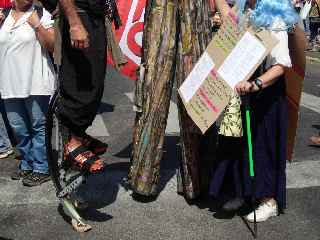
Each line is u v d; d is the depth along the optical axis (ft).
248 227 13.25
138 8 15.07
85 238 12.63
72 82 12.10
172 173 16.57
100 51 12.09
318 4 41.04
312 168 17.20
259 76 12.62
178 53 13.85
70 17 11.39
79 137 12.52
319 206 14.46
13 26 14.94
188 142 14.06
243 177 13.33
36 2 15.12
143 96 13.93
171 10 13.53
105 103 25.64
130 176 14.67
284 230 13.11
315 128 21.86
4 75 15.11
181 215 13.84
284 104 13.01
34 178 15.65
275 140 13.12
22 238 12.62
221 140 13.47
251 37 12.10
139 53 15.24
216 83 12.61
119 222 13.42
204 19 13.87
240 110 12.87
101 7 12.03
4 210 14.03
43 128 15.47
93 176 16.20
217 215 13.85
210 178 14.53
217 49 12.84
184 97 13.37
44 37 14.65
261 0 12.10
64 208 13.24
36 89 15.01
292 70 13.12
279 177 13.33
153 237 12.72
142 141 14.12
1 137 17.89
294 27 12.26
